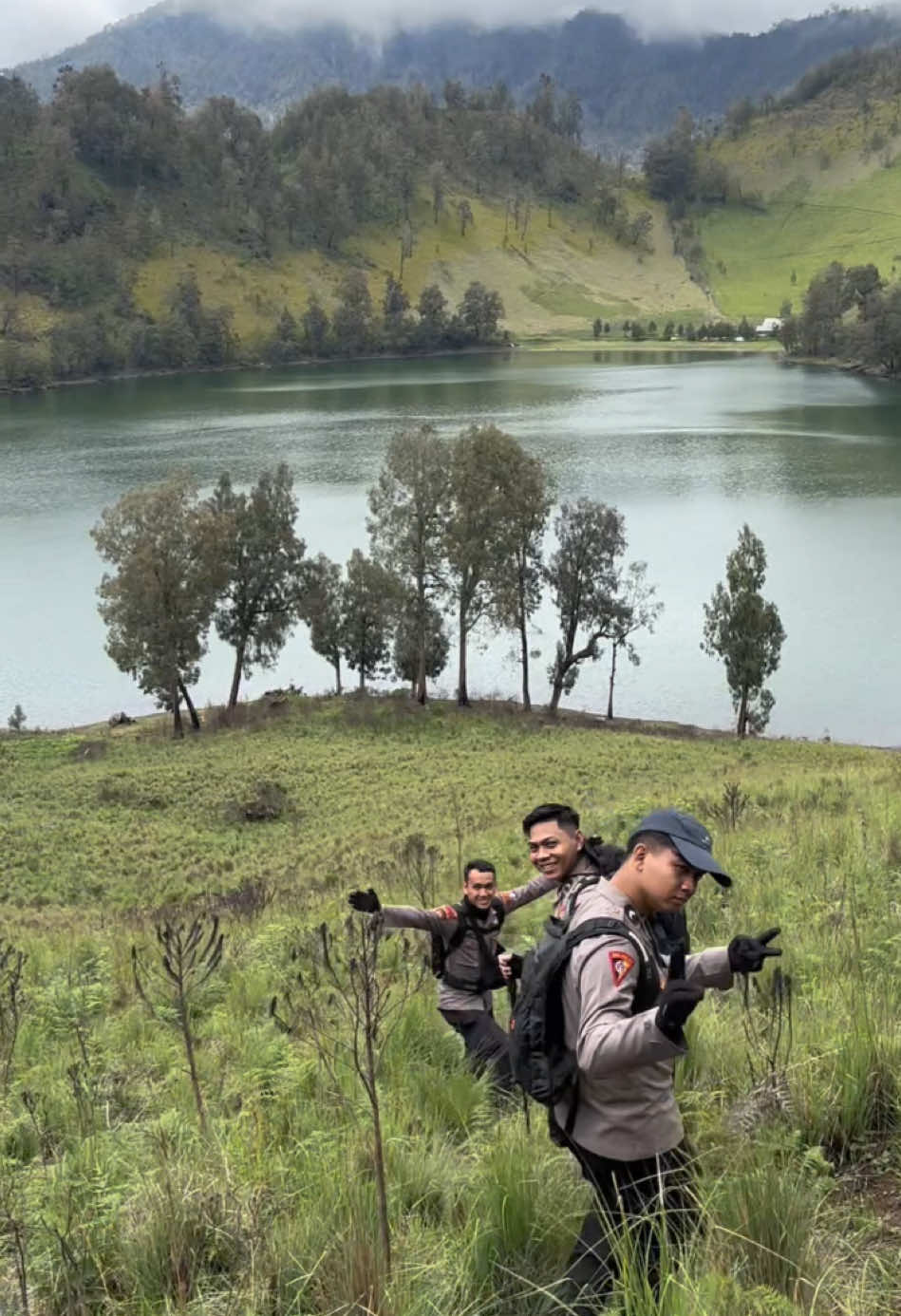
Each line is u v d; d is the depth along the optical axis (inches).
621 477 5251.0
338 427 7130.9
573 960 127.3
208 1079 272.2
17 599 3786.9
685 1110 189.2
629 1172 132.9
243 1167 181.9
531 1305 139.3
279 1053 261.4
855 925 314.3
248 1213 163.3
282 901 739.4
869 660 2861.7
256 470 5659.5
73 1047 318.7
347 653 2908.5
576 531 2664.9
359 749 2303.2
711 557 3907.5
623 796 1417.3
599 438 6368.1
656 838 131.4
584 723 2613.2
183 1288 146.8
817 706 2625.5
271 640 2920.8
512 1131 179.0
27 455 6392.7
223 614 2878.9
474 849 738.8
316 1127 211.9
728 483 5036.9
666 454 5797.2
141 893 1354.6
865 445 5876.0
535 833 195.0
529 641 3474.4
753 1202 140.3
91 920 943.0
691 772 1872.5
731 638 2415.1
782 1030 215.3
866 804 690.2
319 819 1738.4
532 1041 129.7
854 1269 134.6
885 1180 164.6
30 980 454.3
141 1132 219.0
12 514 4918.8
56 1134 242.2
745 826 665.6
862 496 4692.4
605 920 129.0
